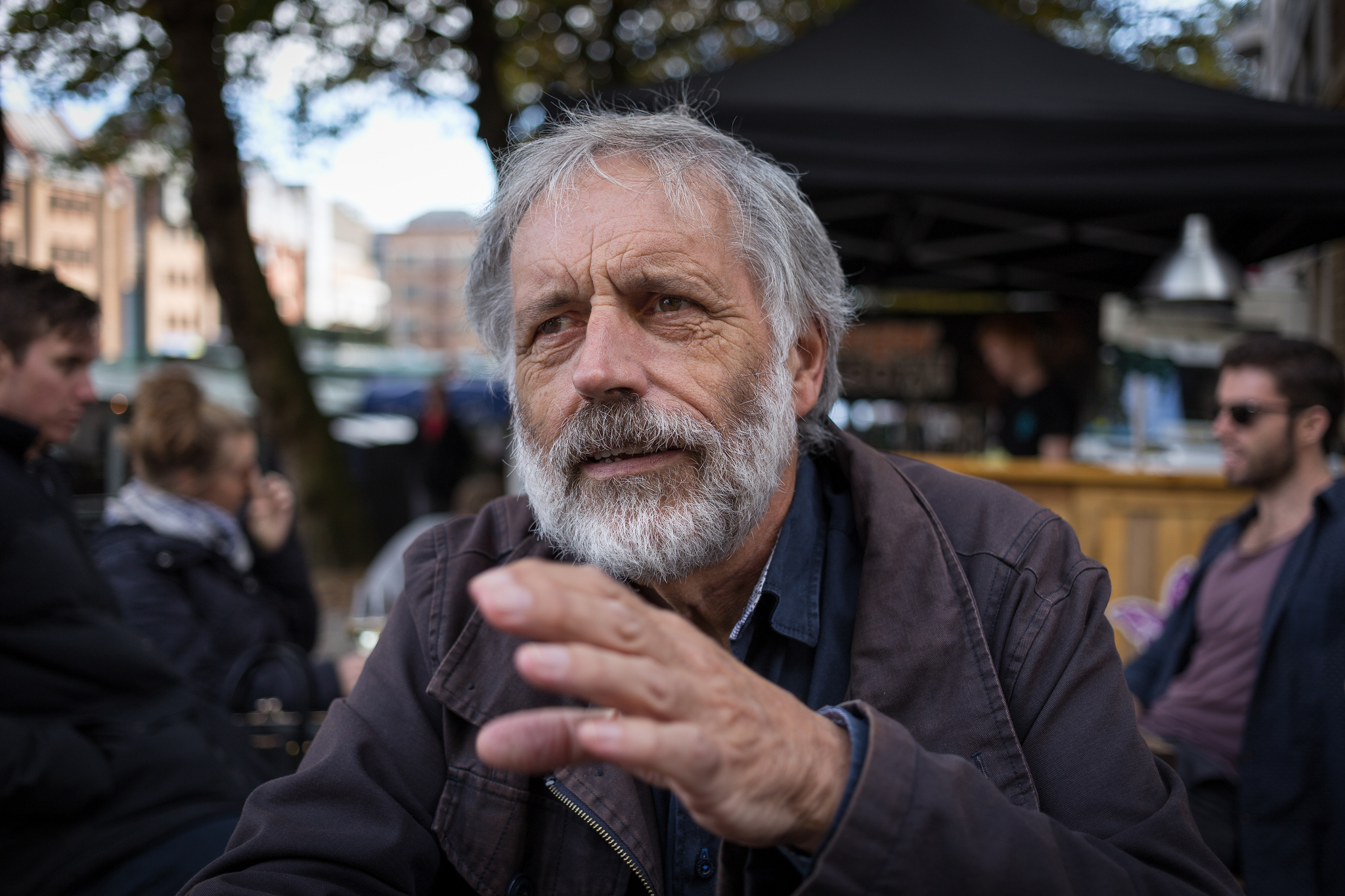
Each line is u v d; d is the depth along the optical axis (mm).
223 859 979
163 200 17938
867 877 697
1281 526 2434
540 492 1114
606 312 1035
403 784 1066
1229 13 8516
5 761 1559
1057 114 3162
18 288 1991
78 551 1930
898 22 3658
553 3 8711
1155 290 4578
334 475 8438
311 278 56625
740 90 3301
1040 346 7344
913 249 6309
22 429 1812
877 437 7930
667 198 1046
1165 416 7027
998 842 740
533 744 626
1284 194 3158
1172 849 875
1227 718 2367
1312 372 2381
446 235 66375
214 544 2531
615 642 605
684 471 1044
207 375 12781
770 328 1104
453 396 15883
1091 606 1021
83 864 1616
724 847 796
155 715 1843
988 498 1143
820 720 743
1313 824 1977
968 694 971
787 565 1128
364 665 1175
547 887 1046
